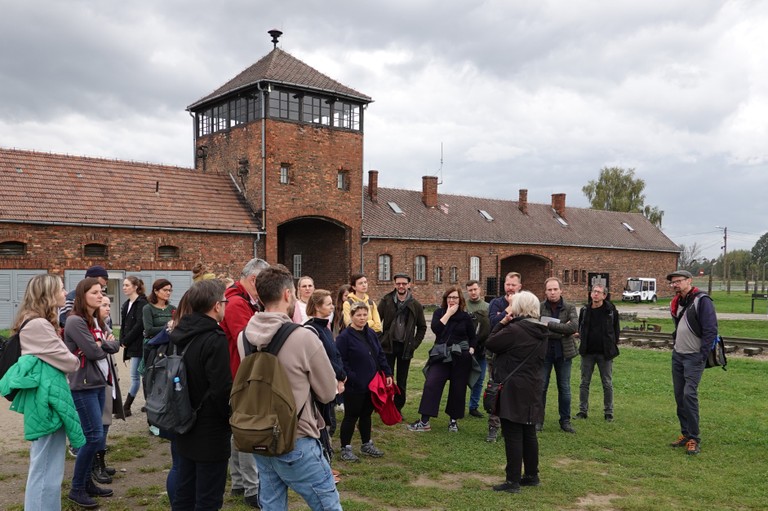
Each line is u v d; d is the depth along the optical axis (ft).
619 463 24.95
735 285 276.41
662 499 20.68
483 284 139.23
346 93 99.91
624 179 245.04
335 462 24.06
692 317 26.61
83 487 19.19
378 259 119.03
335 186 101.19
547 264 154.51
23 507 18.92
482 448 26.40
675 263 187.93
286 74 95.30
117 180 87.30
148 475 22.34
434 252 130.00
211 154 104.58
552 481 22.29
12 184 77.87
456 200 149.69
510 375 21.20
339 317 29.55
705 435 29.04
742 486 22.02
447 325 29.48
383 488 20.99
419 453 25.82
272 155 93.81
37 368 15.93
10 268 73.97
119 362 48.96
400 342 30.40
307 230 115.24
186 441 14.21
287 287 13.85
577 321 29.71
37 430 15.85
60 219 76.59
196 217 88.58
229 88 99.40
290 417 12.76
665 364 51.34
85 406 19.08
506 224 150.41
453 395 29.37
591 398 37.76
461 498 20.34
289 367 13.21
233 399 13.08
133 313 30.58
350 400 24.16
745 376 45.65
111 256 80.84
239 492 20.54
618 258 171.01
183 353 14.20
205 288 14.60
